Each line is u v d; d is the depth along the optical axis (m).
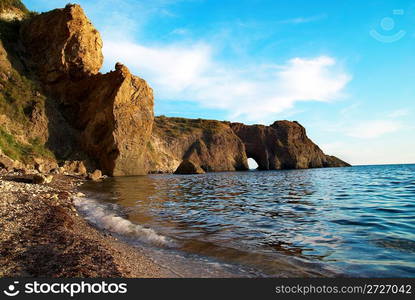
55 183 22.16
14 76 40.50
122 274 4.93
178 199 16.69
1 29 44.47
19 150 34.03
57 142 41.88
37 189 16.23
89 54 47.38
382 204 13.84
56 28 44.84
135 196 17.53
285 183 32.09
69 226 8.63
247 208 13.25
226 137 95.19
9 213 9.36
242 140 104.94
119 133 43.53
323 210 12.38
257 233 8.23
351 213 11.44
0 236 6.80
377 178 36.72
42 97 42.00
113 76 45.28
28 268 5.07
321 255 6.13
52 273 4.88
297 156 100.50
